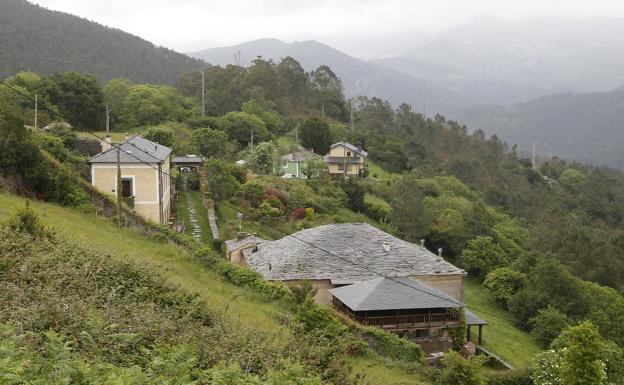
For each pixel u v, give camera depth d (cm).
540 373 2636
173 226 4212
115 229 2830
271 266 3462
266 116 10219
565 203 11056
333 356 1567
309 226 5056
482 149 13862
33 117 5450
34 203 2775
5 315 1120
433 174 10444
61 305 1209
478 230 6381
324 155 9569
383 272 3531
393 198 6525
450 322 3150
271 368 1184
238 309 2127
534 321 4525
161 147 4566
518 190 10931
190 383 858
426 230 6141
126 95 9175
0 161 2866
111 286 1597
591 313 4594
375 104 14650
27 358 859
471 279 5762
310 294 2648
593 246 6794
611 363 3111
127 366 1040
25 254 1625
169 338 1269
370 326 2889
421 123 14300
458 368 2334
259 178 6262
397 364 2417
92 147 4825
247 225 4728
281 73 13375
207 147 7031
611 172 16212
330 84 14525
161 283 1783
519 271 5381
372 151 10431
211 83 12669
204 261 2800
